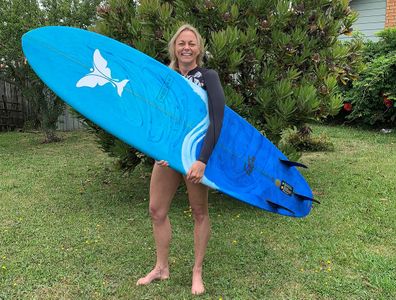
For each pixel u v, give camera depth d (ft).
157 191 8.52
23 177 18.13
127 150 13.92
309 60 13.85
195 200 8.30
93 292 8.68
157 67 8.59
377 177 16.58
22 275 9.34
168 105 8.33
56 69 8.32
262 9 13.29
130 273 9.44
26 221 12.71
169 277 9.21
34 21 23.61
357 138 25.59
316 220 12.37
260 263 9.84
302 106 12.59
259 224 12.28
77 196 15.30
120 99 8.39
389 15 30.89
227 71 12.72
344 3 14.05
